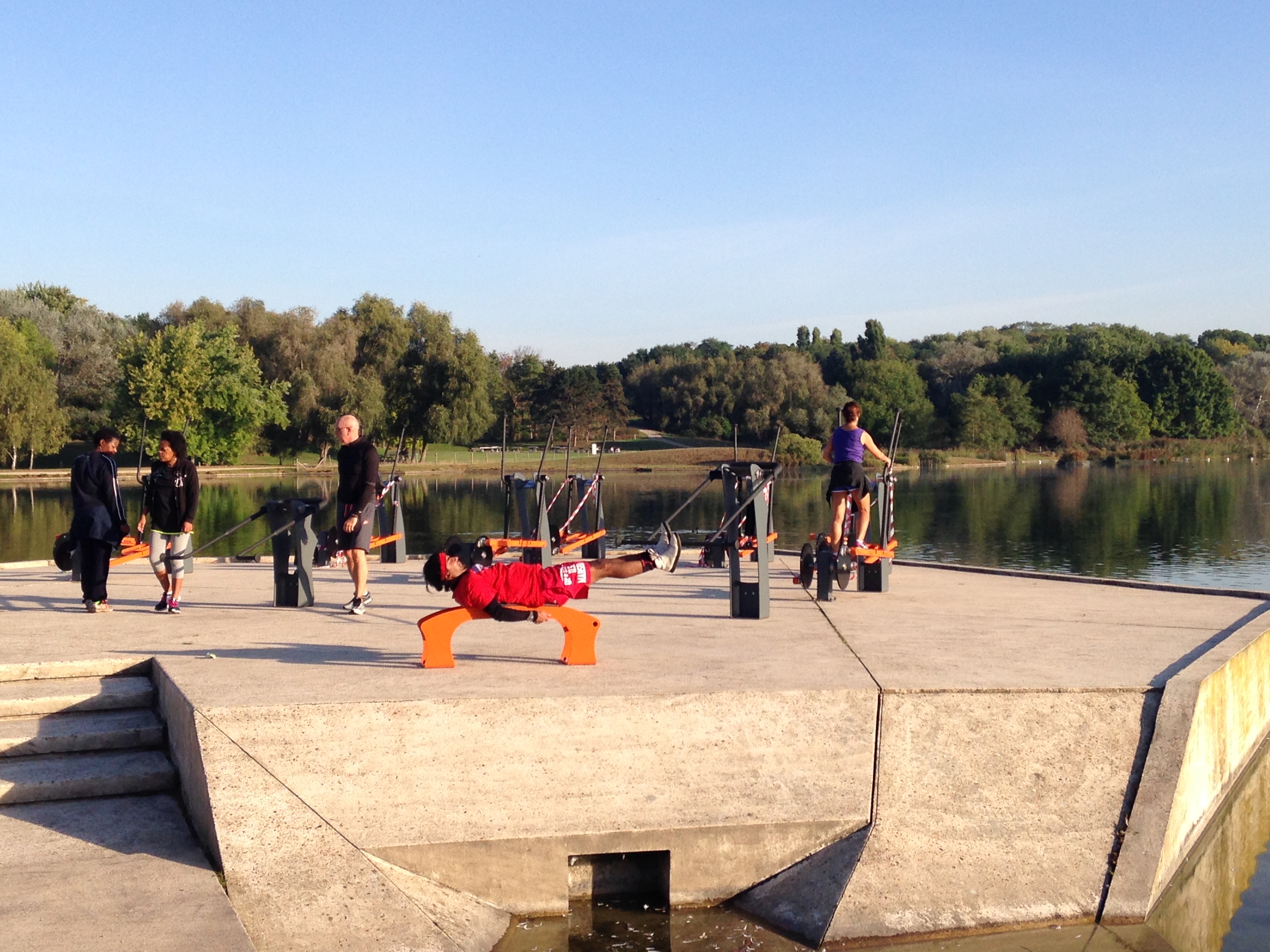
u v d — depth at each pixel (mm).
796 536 29984
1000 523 36875
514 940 5719
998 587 12227
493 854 5855
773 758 6324
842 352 105375
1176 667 7352
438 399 77250
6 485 55500
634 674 6988
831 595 10930
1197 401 95062
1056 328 158000
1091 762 6520
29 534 30984
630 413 104375
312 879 5449
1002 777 6391
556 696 6301
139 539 13117
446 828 5824
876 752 6406
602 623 9422
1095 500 47219
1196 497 48344
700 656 7711
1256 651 8586
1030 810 6301
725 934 5809
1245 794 8164
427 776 5977
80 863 5543
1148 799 6344
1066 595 11461
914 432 86438
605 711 6301
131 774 6402
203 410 66875
